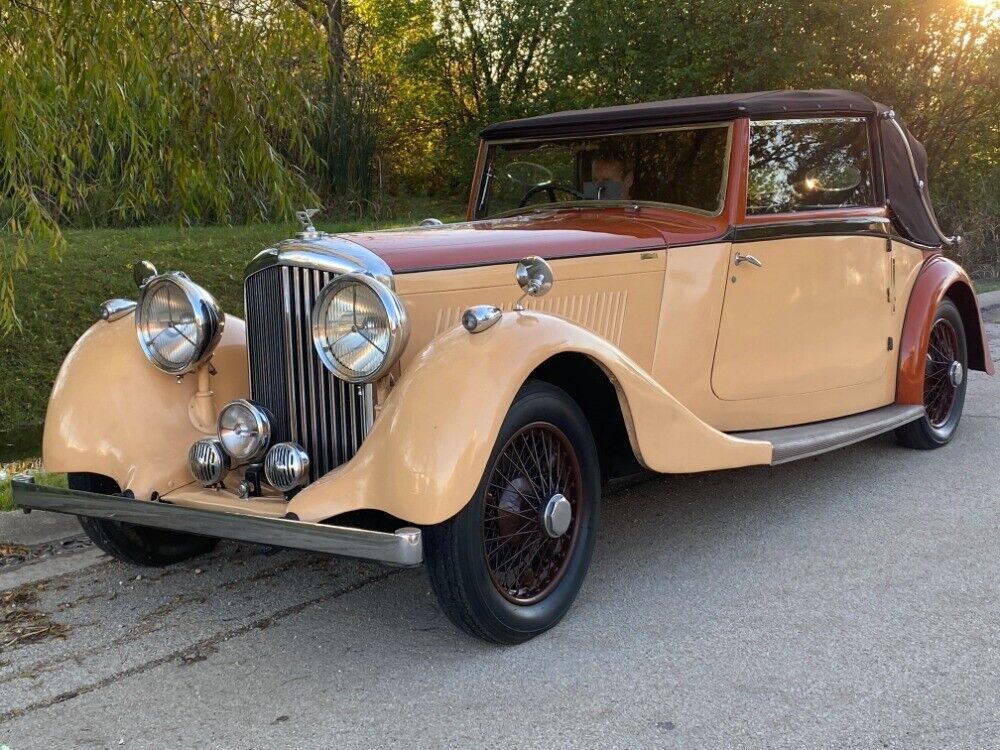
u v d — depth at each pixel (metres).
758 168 4.16
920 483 4.77
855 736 2.56
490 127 4.75
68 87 4.90
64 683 2.93
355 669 2.99
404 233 3.58
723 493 4.70
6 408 7.46
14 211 5.19
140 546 3.77
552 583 3.24
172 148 5.52
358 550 2.73
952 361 5.40
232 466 3.35
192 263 10.55
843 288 4.56
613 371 3.22
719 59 13.86
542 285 3.14
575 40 15.37
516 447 3.11
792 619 3.28
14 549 4.00
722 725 2.62
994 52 12.79
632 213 4.28
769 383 4.35
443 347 2.95
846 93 4.62
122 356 3.59
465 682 2.89
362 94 16.30
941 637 3.12
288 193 5.62
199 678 2.96
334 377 3.19
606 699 2.78
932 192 13.95
